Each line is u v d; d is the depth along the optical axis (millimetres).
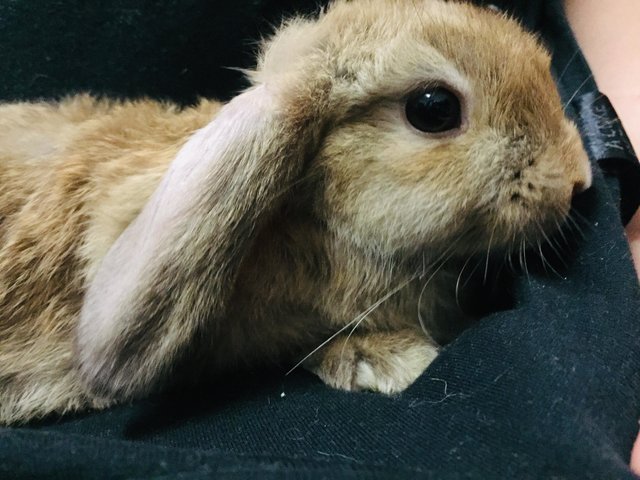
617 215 142
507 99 136
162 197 131
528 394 100
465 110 137
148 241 129
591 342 112
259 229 137
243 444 109
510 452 89
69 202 159
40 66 227
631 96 184
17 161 168
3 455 99
